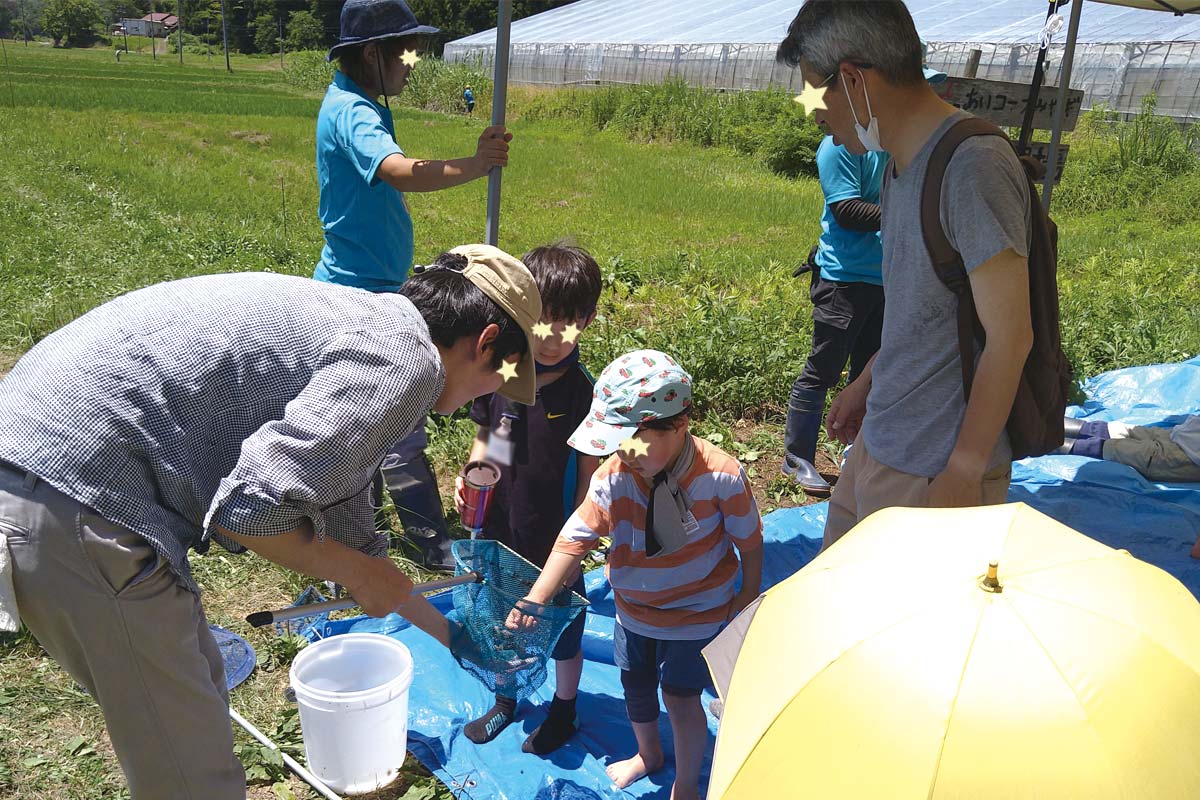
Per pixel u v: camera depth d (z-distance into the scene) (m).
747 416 5.98
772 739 1.60
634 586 2.64
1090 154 16.39
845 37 2.34
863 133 2.46
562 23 38.59
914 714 1.48
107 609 1.90
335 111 3.93
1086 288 9.02
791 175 19.81
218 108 28.28
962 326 2.42
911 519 1.90
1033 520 1.84
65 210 11.60
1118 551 1.77
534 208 14.48
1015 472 5.18
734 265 10.20
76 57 57.62
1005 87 5.63
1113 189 15.38
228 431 1.90
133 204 12.39
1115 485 5.04
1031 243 2.41
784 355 6.27
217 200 13.30
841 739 1.53
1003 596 1.59
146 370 1.85
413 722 3.20
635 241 12.00
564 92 29.22
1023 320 2.31
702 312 7.05
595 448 2.39
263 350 1.89
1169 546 4.47
